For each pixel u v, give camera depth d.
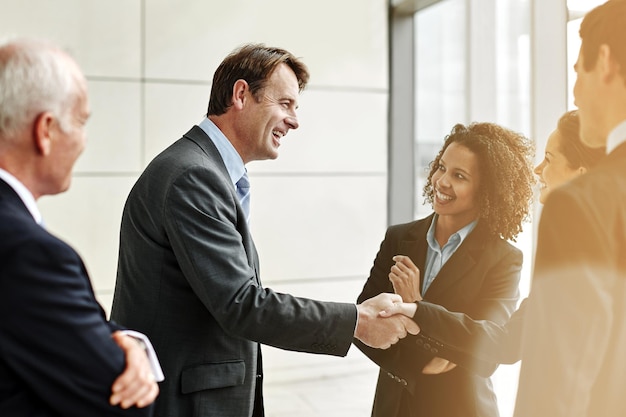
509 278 1.36
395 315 1.50
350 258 3.73
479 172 1.42
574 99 1.05
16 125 0.93
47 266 0.90
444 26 4.40
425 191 1.59
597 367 0.92
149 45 3.38
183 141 1.55
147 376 1.02
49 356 0.91
